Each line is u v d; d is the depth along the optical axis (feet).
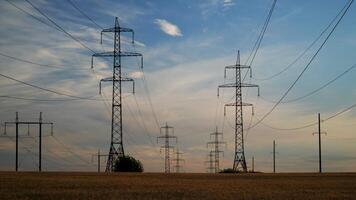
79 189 150.41
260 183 200.95
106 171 329.31
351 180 229.66
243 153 360.28
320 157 390.83
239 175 304.50
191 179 237.66
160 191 145.48
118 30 304.30
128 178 232.32
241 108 353.10
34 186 159.84
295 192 148.36
